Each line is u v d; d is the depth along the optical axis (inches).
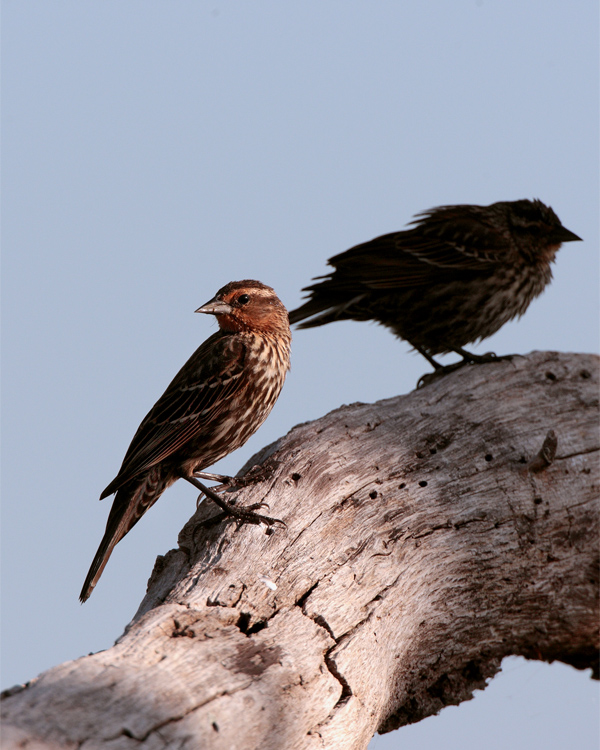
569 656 421.1
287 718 280.2
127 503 431.8
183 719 255.9
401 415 425.7
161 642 284.7
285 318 483.2
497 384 434.9
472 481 395.5
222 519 371.9
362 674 320.8
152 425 437.4
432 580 374.0
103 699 249.8
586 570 400.2
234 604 323.0
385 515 375.9
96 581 415.8
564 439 410.6
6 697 245.0
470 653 397.4
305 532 359.6
